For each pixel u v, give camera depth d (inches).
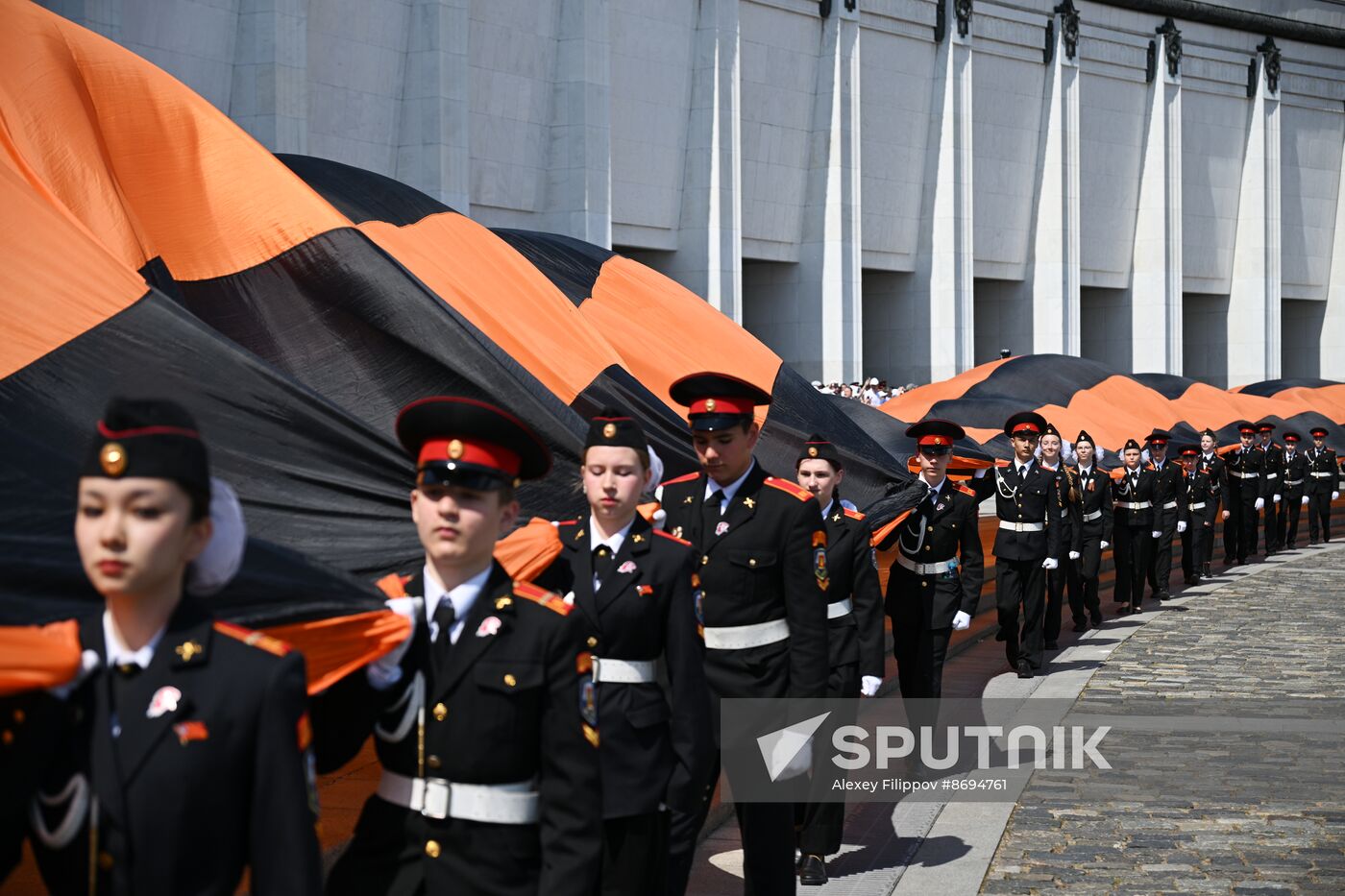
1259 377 2224.4
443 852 141.7
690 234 1524.4
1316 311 2416.3
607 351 317.4
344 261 274.2
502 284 327.6
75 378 205.5
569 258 416.2
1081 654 555.8
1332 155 2363.4
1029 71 1914.4
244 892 173.2
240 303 268.7
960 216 1812.3
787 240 1649.9
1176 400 1000.9
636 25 1443.2
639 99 1459.2
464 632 144.9
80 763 109.1
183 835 108.4
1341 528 1181.7
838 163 1647.4
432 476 141.3
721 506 245.1
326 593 150.6
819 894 268.5
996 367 818.2
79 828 108.5
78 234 225.6
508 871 142.3
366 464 217.5
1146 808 331.3
